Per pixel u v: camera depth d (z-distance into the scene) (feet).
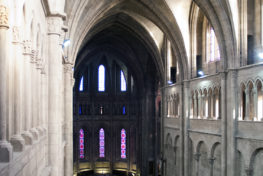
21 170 29.76
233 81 96.22
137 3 128.98
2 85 26.63
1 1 26.84
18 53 32.14
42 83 52.06
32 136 37.68
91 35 156.35
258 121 84.69
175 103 148.36
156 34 157.38
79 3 90.94
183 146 135.13
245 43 95.30
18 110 32.35
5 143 26.16
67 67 101.91
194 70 129.59
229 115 97.86
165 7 123.24
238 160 94.79
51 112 56.03
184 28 128.36
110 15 143.02
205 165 117.91
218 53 112.47
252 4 96.22
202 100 120.26
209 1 97.66
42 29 50.08
